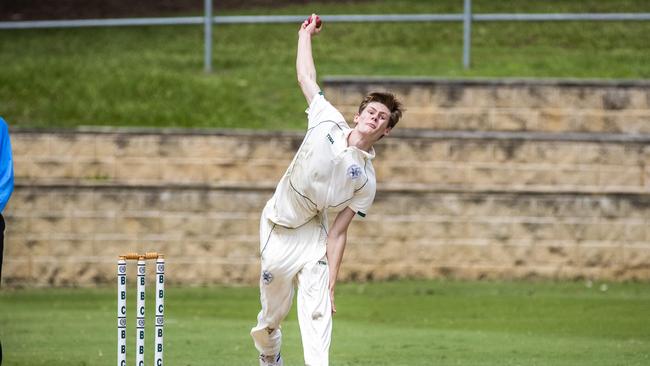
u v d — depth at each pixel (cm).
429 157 6894
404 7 9706
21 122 7712
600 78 8069
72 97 7975
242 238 6706
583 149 6850
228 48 8888
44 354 4141
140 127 7681
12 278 6675
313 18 3111
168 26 9394
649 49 8656
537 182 6869
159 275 2652
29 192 6688
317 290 2916
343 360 3956
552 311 5488
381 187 6750
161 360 2648
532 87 7231
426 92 7238
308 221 2962
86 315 5447
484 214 6656
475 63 8394
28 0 9938
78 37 9225
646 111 7212
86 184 6700
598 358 3988
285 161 6988
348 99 7238
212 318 5319
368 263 6662
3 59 8675
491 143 6869
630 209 6625
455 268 6669
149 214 6706
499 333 4738
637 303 5769
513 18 7838
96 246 6694
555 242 6644
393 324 5072
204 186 6706
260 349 3134
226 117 7744
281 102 7931
